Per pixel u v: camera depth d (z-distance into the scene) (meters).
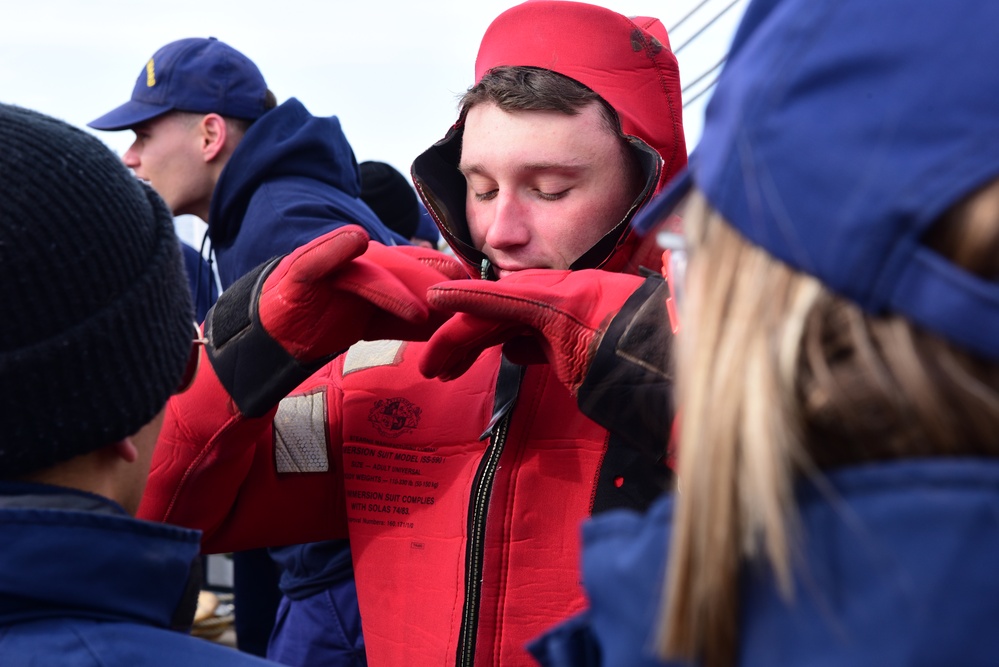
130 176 0.70
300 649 1.55
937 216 0.43
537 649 0.59
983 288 0.41
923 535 0.42
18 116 0.66
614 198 1.06
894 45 0.45
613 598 0.52
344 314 0.96
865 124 0.44
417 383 1.10
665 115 1.11
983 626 0.41
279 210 1.83
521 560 0.96
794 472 0.46
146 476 0.74
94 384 0.64
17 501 0.62
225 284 1.95
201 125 2.25
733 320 0.48
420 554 1.03
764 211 0.47
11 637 0.60
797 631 0.45
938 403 0.43
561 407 1.00
